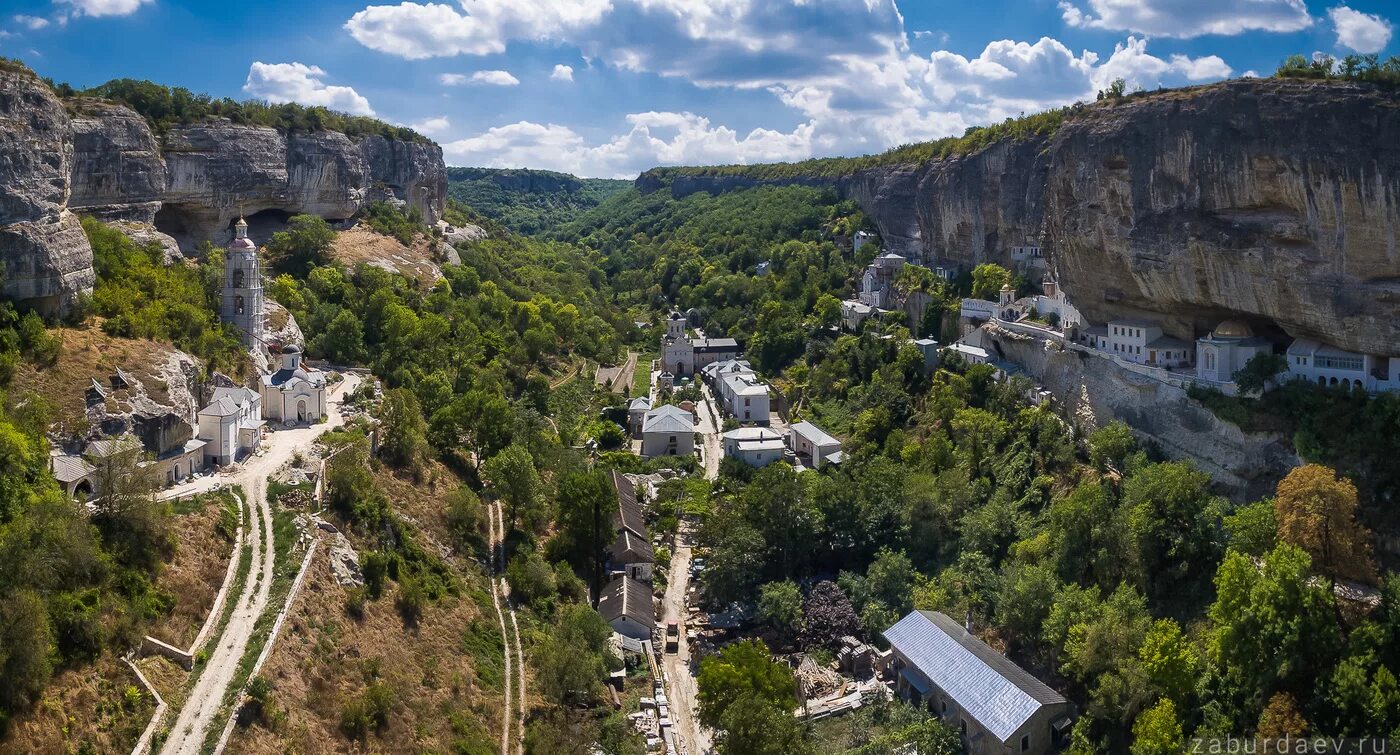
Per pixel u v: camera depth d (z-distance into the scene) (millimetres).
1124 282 104812
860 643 94312
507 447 113125
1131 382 103688
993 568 100062
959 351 141125
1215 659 72875
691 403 170000
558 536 108875
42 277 88000
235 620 70125
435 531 97562
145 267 110188
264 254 159750
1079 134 105000
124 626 63344
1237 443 90500
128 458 72750
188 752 58406
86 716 57875
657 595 107000
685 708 86625
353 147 191250
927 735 77500
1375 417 79938
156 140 145000
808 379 169000
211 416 90750
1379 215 79125
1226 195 90000
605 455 143375
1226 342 94375
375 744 68125
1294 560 69500
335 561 80250
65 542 63438
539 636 90500
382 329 143375
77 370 85188
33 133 88438
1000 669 80812
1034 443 113000
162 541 72188
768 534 109875
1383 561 75500
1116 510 90875
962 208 175250
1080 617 82375
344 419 109812
